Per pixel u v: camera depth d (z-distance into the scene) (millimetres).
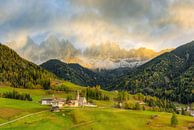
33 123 180000
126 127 187625
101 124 190500
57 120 195125
